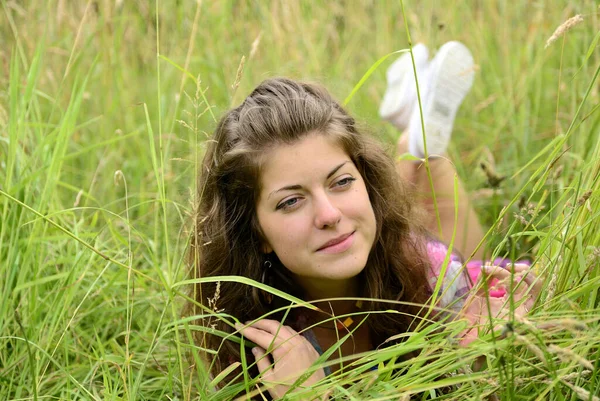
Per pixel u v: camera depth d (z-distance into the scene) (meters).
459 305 1.89
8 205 2.14
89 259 2.11
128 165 2.97
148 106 3.33
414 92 2.72
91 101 3.25
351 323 1.82
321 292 1.83
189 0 3.36
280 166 1.65
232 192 1.76
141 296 2.29
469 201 2.47
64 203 2.80
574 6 2.98
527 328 1.28
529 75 2.96
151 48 3.41
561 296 1.45
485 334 1.47
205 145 1.88
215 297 1.61
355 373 1.46
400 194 1.92
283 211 1.66
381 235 1.86
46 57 3.12
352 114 1.92
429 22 3.33
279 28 3.37
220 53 3.33
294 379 1.65
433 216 2.47
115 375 1.94
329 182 1.65
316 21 3.58
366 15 3.77
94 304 2.26
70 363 2.14
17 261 2.04
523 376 1.44
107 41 3.13
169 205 2.62
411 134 2.52
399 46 3.59
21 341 2.03
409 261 1.89
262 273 1.83
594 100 2.44
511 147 2.96
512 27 3.46
